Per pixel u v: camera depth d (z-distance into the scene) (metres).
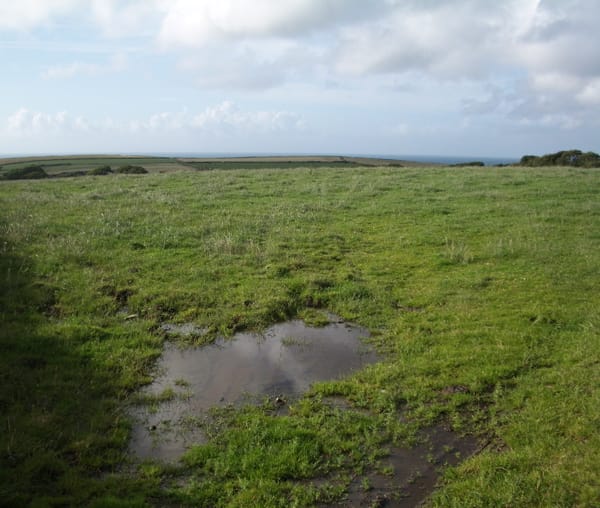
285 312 10.05
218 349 8.51
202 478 5.26
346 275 11.85
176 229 14.95
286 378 7.59
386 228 16.53
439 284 11.38
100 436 5.79
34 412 6.06
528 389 6.89
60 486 4.95
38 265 11.12
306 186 24.23
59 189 23.27
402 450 5.84
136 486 5.05
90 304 9.58
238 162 66.88
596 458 5.38
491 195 21.80
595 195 21.53
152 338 8.55
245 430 6.04
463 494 5.03
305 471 5.36
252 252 13.04
